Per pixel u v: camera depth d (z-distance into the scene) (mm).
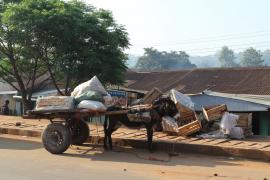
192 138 13055
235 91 27547
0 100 36656
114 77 21797
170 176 8812
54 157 11000
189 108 13508
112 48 21703
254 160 10836
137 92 29672
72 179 8328
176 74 34594
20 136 15305
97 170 9320
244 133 14328
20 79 25047
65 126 11664
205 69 33812
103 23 21938
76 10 21438
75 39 20750
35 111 11711
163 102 13336
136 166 9898
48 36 20922
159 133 14086
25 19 20359
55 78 23797
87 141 13641
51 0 21828
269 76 29453
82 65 20734
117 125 12789
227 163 10391
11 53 24016
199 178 8656
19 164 9867
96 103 11305
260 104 24234
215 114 13930
